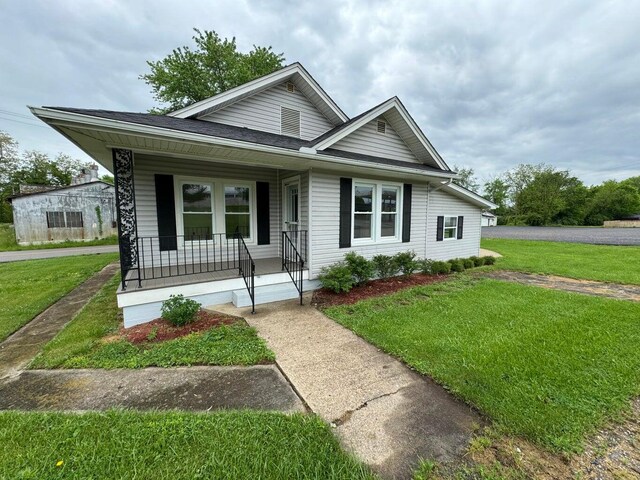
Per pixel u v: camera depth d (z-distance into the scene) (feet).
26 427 6.77
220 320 14.12
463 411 7.41
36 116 10.32
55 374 9.50
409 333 12.32
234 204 21.77
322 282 19.35
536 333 12.10
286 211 22.89
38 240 53.72
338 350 11.11
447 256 31.32
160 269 18.12
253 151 15.23
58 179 111.96
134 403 7.89
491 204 34.12
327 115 26.45
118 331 13.32
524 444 6.26
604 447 6.16
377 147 24.32
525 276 25.46
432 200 28.76
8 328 13.78
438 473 5.54
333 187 20.47
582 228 102.58
